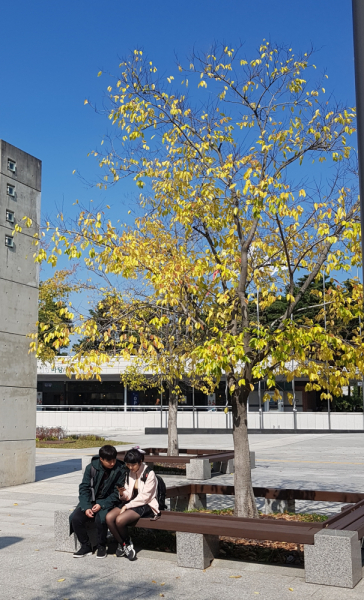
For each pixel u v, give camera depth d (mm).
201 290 8578
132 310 10008
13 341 13703
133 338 8430
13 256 13812
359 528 6344
